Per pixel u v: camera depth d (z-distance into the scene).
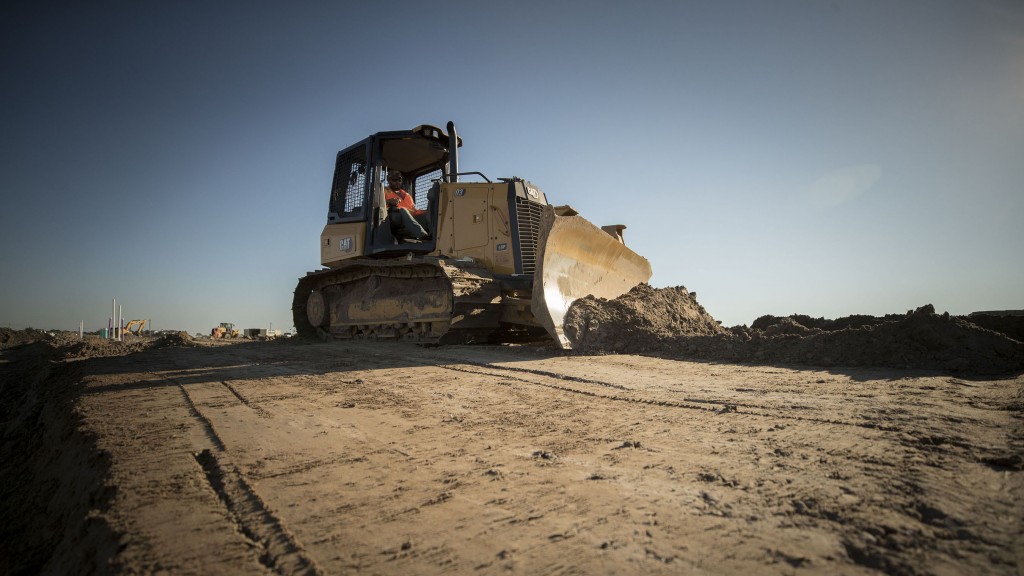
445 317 10.62
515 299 10.84
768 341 8.16
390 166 14.17
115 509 2.65
